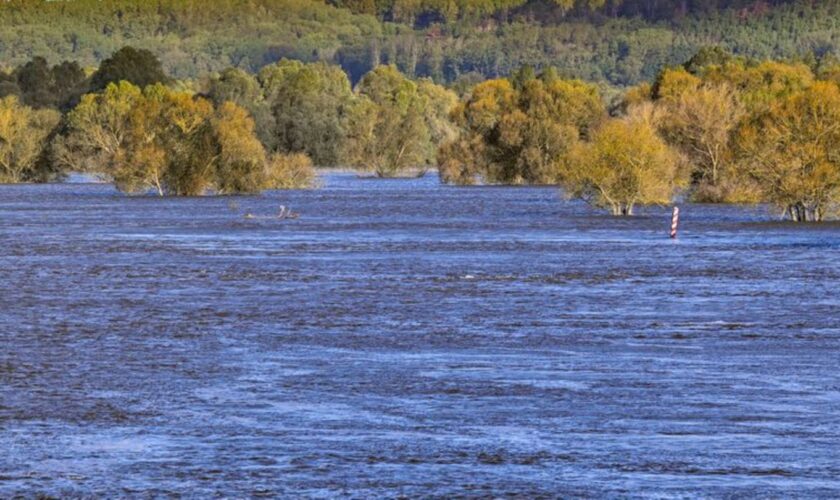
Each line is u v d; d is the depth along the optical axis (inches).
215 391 3149.6
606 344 3932.1
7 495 2272.4
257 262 6865.2
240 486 2317.9
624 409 2918.3
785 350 3806.6
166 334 4163.4
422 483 2330.2
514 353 3747.5
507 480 2345.0
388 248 7795.3
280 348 3855.8
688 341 3991.1
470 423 2783.0
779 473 2377.0
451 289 5536.4
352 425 2768.2
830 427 2731.3
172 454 2532.0
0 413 2898.6
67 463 2466.8
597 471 2399.1
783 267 6510.8
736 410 2903.5
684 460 2470.5
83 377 3356.3
